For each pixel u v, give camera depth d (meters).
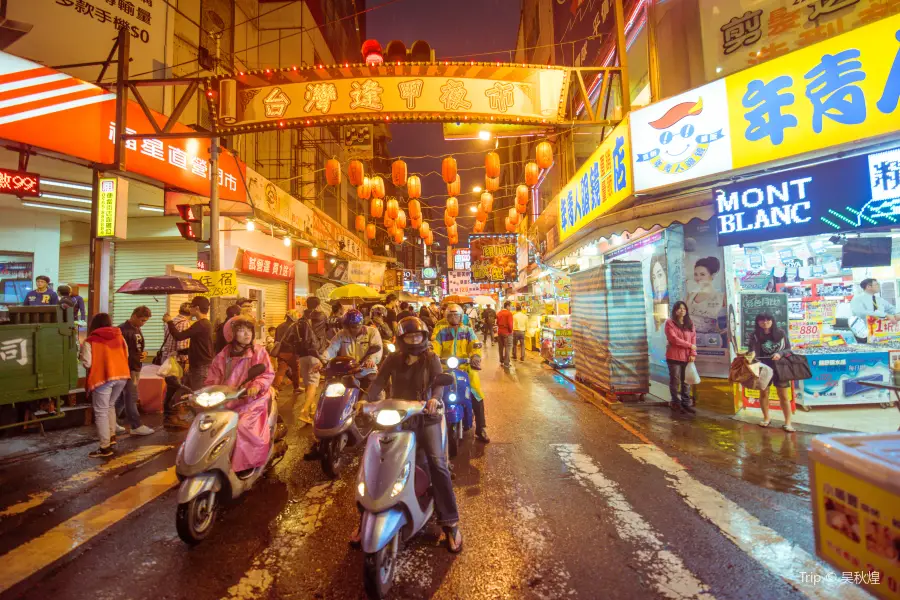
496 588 2.94
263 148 19.47
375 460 3.11
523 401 8.98
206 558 3.36
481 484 4.71
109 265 8.27
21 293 11.62
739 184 6.92
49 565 3.26
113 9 10.17
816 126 6.12
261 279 16.36
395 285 34.81
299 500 4.40
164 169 9.51
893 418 6.84
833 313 8.22
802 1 7.57
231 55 16.59
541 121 9.46
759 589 2.87
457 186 14.00
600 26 13.12
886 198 5.65
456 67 9.34
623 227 8.40
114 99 8.48
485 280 26.64
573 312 11.23
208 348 6.93
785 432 6.39
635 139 8.02
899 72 5.48
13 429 6.61
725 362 7.69
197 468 3.49
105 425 5.71
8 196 10.50
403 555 3.37
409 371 3.96
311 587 2.99
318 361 7.27
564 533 3.65
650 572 3.08
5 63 6.84
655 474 4.89
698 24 8.91
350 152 24.66
